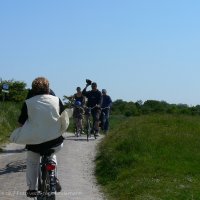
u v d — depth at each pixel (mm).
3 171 15148
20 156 18156
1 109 29906
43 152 9531
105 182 13984
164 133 20266
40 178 9625
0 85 46812
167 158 15859
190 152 16922
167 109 47062
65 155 18328
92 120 24906
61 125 9680
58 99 9844
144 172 14125
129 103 55938
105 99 27750
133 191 12344
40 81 9891
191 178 13477
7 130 26734
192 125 23641
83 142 22719
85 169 15977
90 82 25312
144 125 23469
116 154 16391
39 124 9516
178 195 11609
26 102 9688
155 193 11852
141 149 16828
